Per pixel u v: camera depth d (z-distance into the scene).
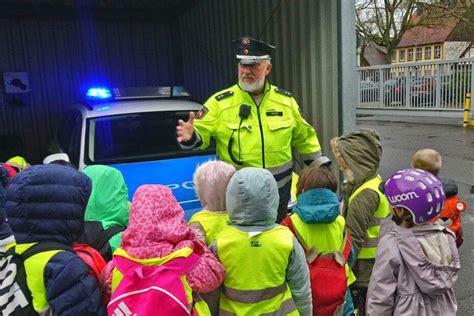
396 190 2.01
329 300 2.30
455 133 13.17
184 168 4.07
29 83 7.68
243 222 1.93
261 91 3.06
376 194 2.66
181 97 5.41
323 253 2.36
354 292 2.79
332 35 4.40
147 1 7.26
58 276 1.57
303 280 1.99
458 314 3.43
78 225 1.73
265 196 1.92
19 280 1.60
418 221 1.97
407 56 43.00
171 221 1.75
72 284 1.58
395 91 19.08
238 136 3.01
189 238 1.79
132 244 1.68
